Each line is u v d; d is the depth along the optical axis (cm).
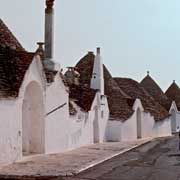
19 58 1914
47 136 2162
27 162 1784
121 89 4641
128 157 2212
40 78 2053
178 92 6738
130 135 4009
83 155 2189
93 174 1567
